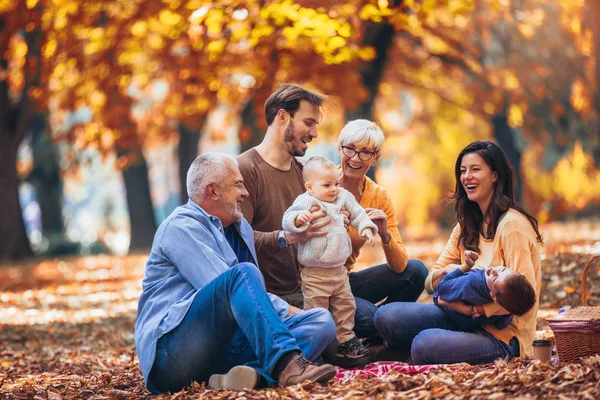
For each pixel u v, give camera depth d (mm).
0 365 7805
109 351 8852
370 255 19078
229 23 14312
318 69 16516
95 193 71688
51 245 30547
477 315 5453
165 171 63844
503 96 27516
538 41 24859
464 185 5684
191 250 5324
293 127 6082
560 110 26203
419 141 37000
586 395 4238
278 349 4926
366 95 17547
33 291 15539
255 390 4934
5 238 24094
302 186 6305
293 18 13773
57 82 21641
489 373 4898
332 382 5094
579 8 21391
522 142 35406
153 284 5457
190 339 5176
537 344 5203
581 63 24719
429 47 27750
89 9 17094
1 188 23891
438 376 4922
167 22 16266
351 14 15992
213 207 5543
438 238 24609
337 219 5805
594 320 5035
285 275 6121
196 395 5012
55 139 23297
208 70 17375
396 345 5922
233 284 5059
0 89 23125
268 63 16469
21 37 21625
